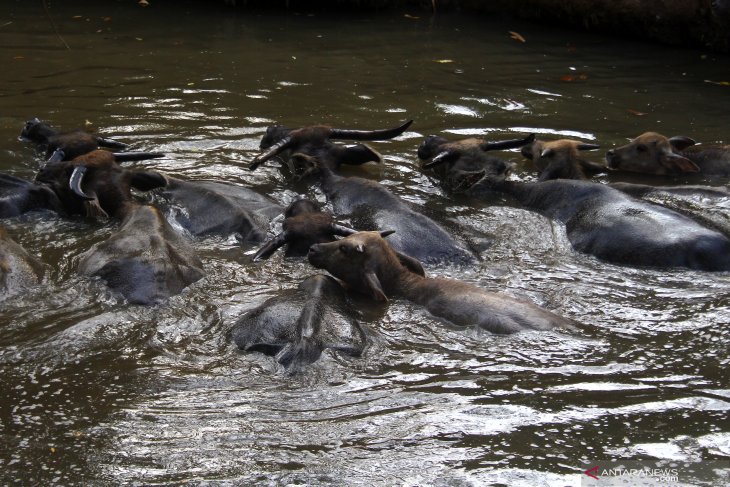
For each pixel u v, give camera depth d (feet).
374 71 110.32
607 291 59.62
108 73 105.60
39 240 66.18
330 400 46.09
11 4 134.82
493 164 79.71
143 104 95.91
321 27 130.21
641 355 50.78
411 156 86.28
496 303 54.75
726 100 103.19
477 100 101.14
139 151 81.00
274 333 51.16
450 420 44.19
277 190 77.87
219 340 52.21
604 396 46.50
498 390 47.06
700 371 49.14
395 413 44.88
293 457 41.19
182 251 62.23
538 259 65.46
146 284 56.80
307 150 81.71
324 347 49.85
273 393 46.75
